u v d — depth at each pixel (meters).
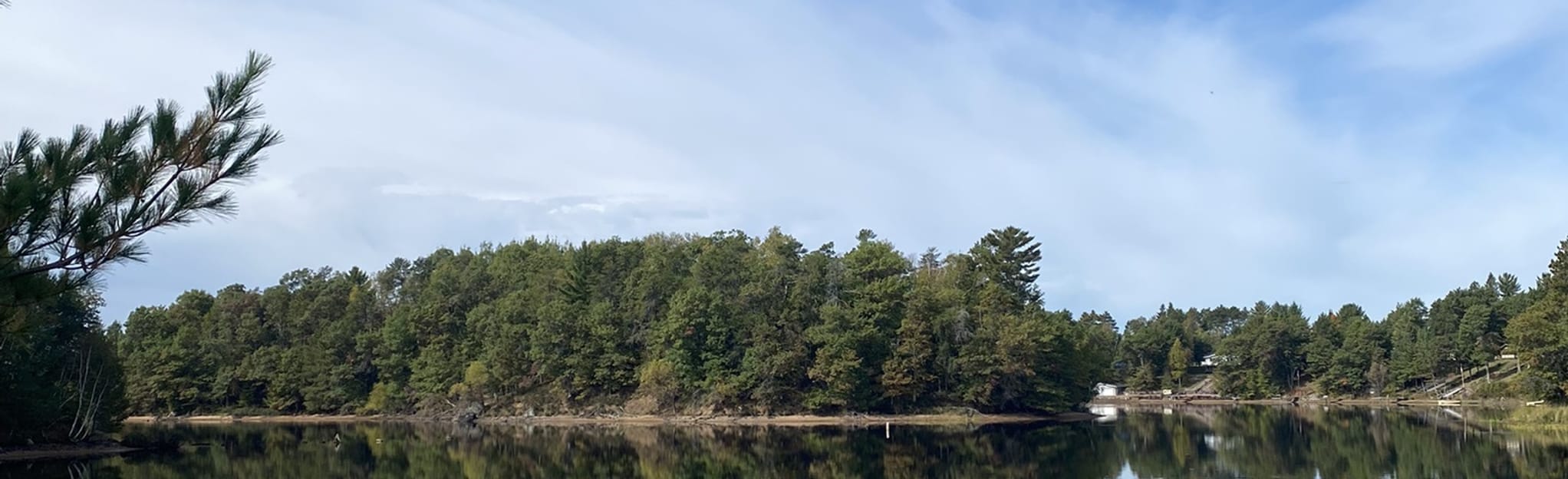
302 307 134.88
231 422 109.69
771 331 101.00
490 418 108.38
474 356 116.44
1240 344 175.00
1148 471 47.00
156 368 118.12
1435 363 150.62
